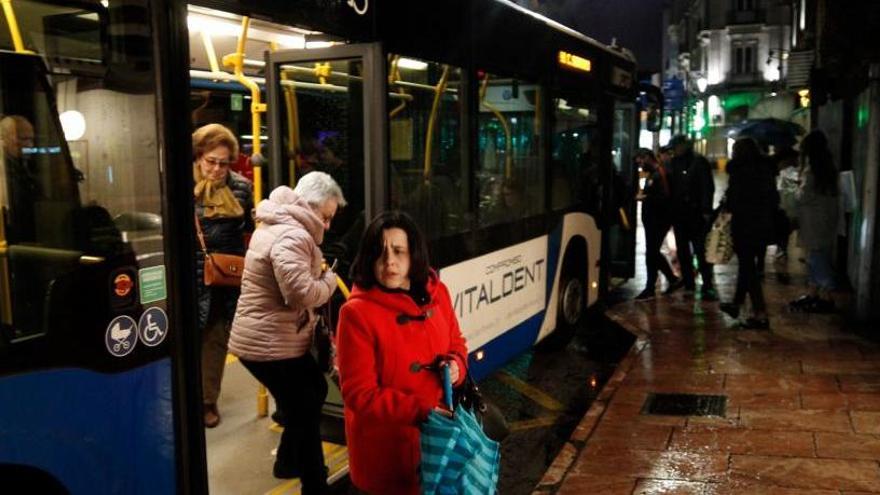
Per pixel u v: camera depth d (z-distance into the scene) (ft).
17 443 8.67
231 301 17.26
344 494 14.87
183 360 10.41
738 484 15.42
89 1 9.40
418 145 16.39
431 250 16.92
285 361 13.42
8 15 8.75
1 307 8.58
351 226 15.94
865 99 27.89
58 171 9.12
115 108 9.65
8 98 8.73
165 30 10.14
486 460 9.41
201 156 16.89
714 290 35.19
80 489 9.27
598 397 20.86
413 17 15.93
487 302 19.72
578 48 25.13
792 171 42.34
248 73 25.04
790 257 42.91
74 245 9.22
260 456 15.99
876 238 27.02
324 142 16.05
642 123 36.24
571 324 26.04
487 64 19.21
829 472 15.80
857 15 32.55
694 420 18.88
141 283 9.88
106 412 9.52
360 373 9.73
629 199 33.96
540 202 23.04
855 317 27.84
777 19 225.56
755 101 226.38
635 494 15.12
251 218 17.87
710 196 33.04
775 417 18.89
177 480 10.36
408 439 10.00
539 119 22.66
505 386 23.24
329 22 13.50
